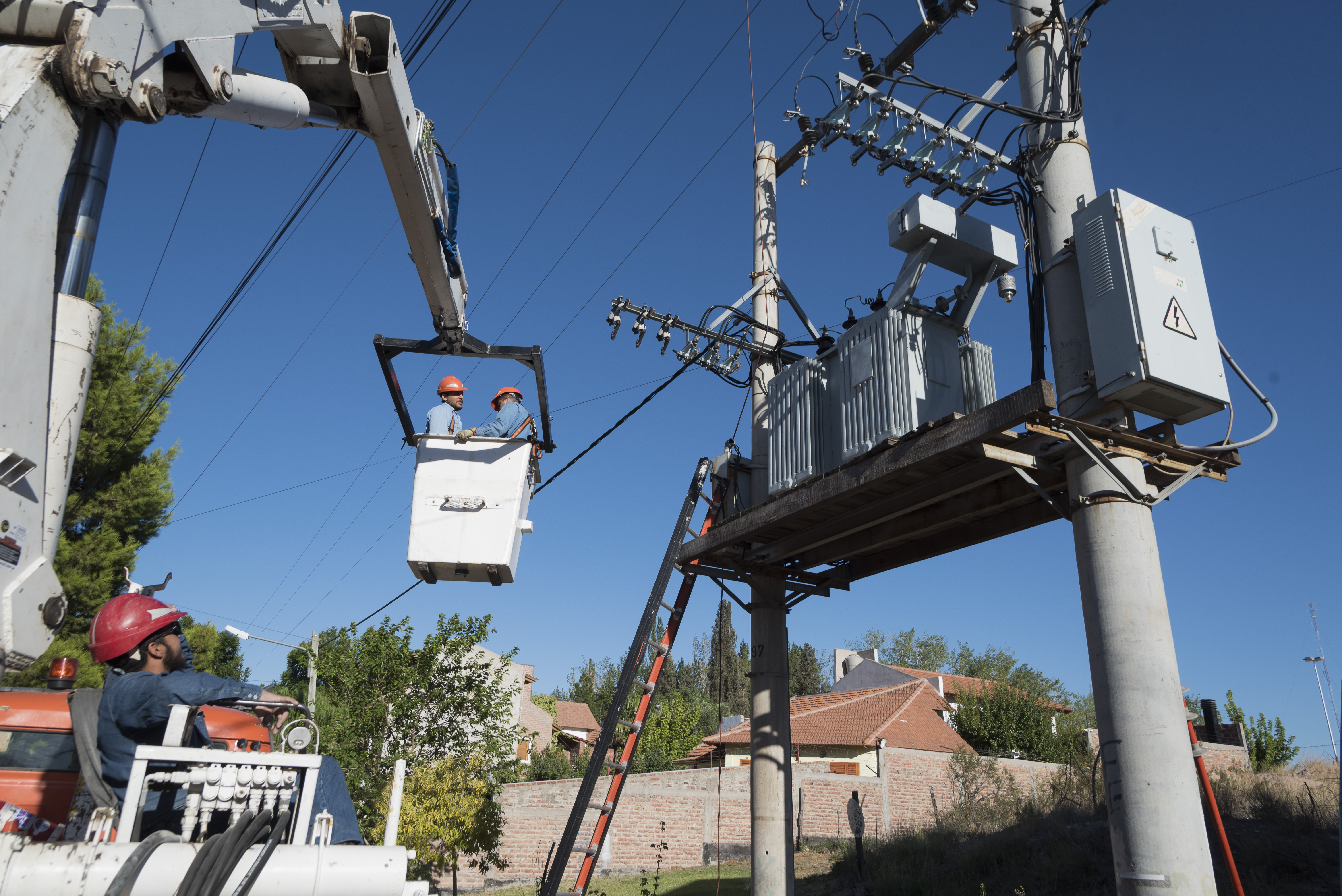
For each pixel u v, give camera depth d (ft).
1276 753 88.63
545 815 76.18
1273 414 23.50
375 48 16.87
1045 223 25.85
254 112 15.47
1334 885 32.60
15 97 9.51
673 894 60.34
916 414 25.57
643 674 35.29
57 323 11.02
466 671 62.80
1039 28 27.35
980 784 83.51
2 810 10.12
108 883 8.32
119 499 58.95
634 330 40.88
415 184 18.83
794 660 231.50
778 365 39.01
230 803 10.00
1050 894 38.32
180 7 12.22
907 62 30.71
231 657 95.50
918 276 27.12
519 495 20.21
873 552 35.40
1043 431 21.79
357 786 55.42
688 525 34.58
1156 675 20.57
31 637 9.64
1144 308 22.47
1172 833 19.34
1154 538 22.25
